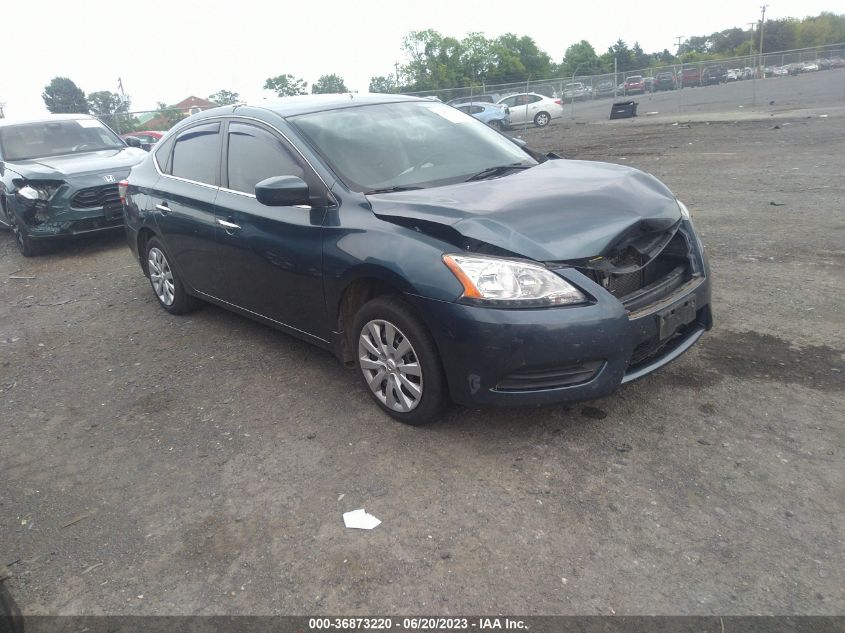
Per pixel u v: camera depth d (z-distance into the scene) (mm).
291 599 2508
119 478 3406
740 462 3090
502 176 3992
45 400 4383
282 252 3994
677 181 10672
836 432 3262
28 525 3092
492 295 3037
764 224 7332
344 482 3182
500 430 3500
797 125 17656
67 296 6680
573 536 2703
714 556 2543
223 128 4750
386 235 3398
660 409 3584
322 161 3916
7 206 8398
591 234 3176
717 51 120438
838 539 2580
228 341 5090
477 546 2689
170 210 5109
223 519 2998
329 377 4320
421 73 64125
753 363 4031
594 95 35938
